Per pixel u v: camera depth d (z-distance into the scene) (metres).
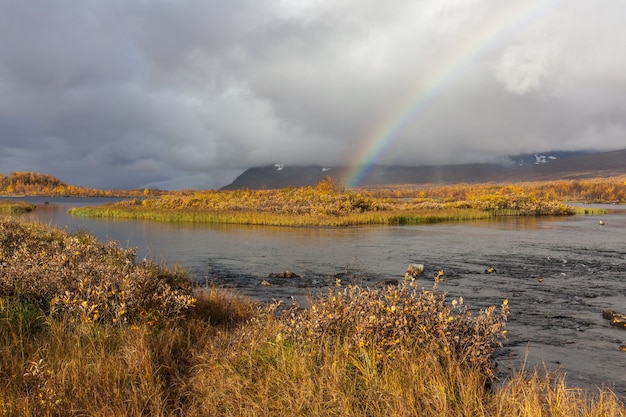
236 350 6.28
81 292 7.41
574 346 8.99
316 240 32.16
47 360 5.50
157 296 8.00
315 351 5.92
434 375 5.21
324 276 17.78
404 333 6.05
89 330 6.41
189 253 25.03
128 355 5.75
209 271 19.03
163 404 4.90
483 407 4.73
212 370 5.71
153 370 5.70
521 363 7.90
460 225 48.28
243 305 10.15
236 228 42.75
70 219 53.31
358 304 6.63
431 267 20.23
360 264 21.06
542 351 8.66
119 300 7.49
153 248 27.27
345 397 4.86
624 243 30.59
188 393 5.25
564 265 20.84
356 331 6.13
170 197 79.94
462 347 6.30
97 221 50.97
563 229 43.09
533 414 4.61
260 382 5.26
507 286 15.71
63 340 6.13
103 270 8.55
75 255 10.27
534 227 45.69
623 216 71.25
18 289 7.57
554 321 10.98
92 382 5.08
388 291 6.91
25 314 6.88
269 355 6.10
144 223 48.50
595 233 38.69
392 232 39.19
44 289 7.69
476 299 13.55
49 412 4.44
